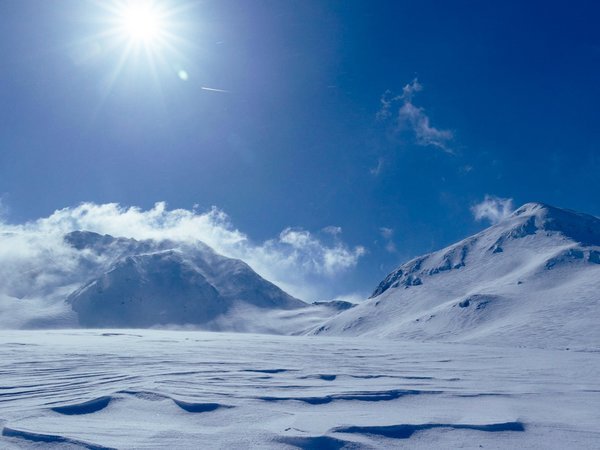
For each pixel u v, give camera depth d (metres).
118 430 8.32
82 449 7.27
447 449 7.60
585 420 9.53
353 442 7.73
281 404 10.65
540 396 12.59
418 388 13.55
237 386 13.15
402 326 85.00
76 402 10.26
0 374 15.41
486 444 7.85
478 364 23.00
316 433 8.02
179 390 11.80
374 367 20.23
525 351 37.28
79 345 31.83
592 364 23.34
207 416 9.49
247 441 7.73
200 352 25.75
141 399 10.78
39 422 8.73
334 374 16.58
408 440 8.05
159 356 22.33
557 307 67.94
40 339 43.25
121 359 20.62
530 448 7.67
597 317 59.66
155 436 7.95
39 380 13.93
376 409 10.51
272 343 41.31
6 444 7.48
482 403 11.48
